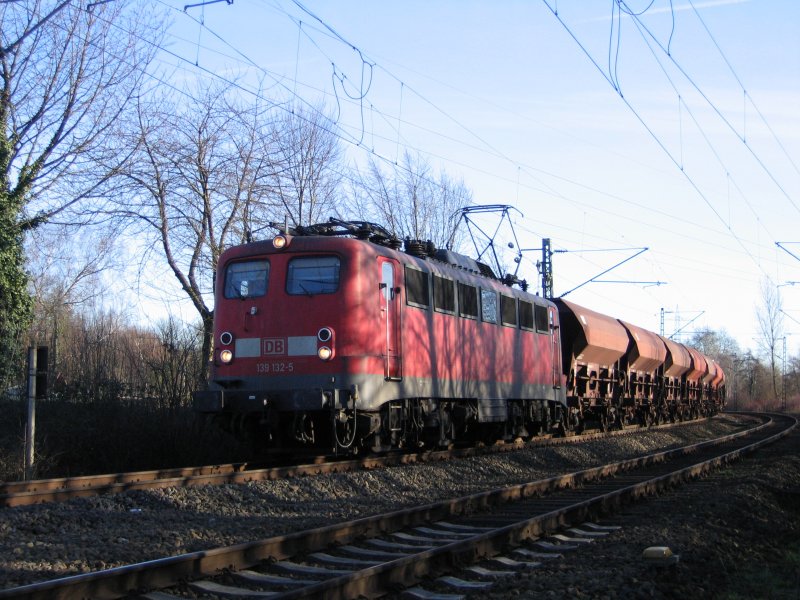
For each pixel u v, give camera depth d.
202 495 11.42
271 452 15.30
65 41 20.61
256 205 25.81
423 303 16.02
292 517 10.56
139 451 16.88
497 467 17.28
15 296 19.78
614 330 30.16
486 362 18.72
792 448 23.58
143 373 22.91
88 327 30.94
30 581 6.91
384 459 15.98
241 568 7.51
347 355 13.87
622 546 9.02
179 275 25.09
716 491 13.65
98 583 6.47
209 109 25.36
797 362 97.25
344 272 14.07
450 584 7.35
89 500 10.58
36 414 18.02
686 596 7.30
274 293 14.34
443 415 17.06
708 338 115.62
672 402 39.81
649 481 13.69
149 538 8.72
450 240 33.75
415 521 10.07
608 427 31.02
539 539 9.58
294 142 27.56
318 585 6.35
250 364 14.34
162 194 24.64
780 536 11.18
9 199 19.58
